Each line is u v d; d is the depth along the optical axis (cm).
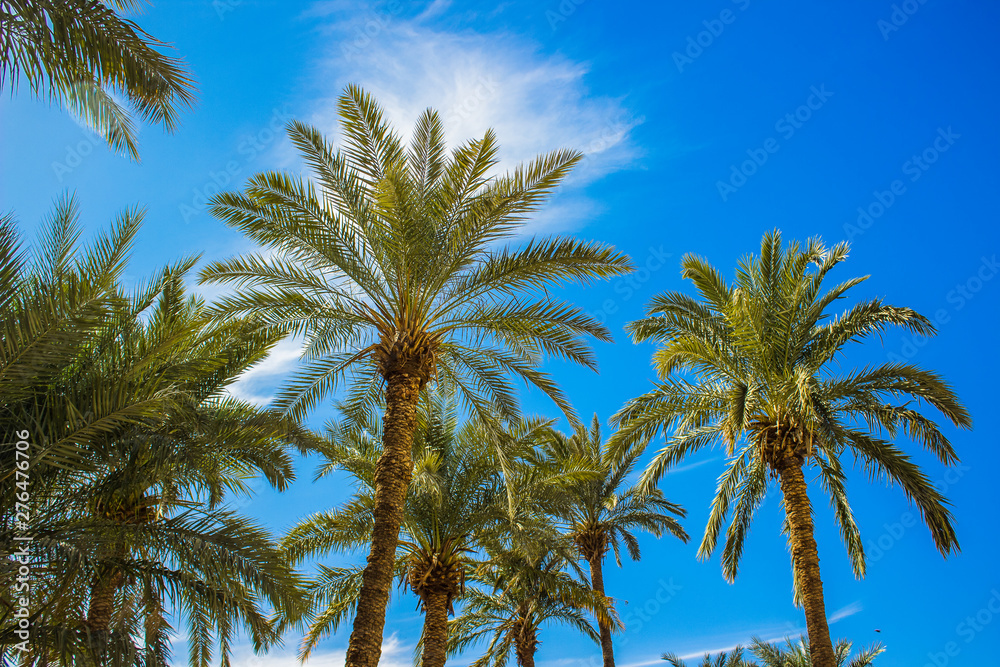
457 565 1730
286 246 1279
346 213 1279
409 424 1234
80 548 879
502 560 1830
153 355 1008
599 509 2333
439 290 1307
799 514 1565
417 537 1733
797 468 1608
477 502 1752
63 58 753
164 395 921
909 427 1527
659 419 1734
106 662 859
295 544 1658
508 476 1457
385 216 1235
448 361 1430
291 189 1247
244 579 953
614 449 1762
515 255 1284
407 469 1203
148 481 1073
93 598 1064
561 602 2136
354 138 1291
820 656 1445
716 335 1734
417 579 1702
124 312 1057
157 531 957
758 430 1675
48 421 896
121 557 970
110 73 776
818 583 1503
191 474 1085
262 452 1175
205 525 980
